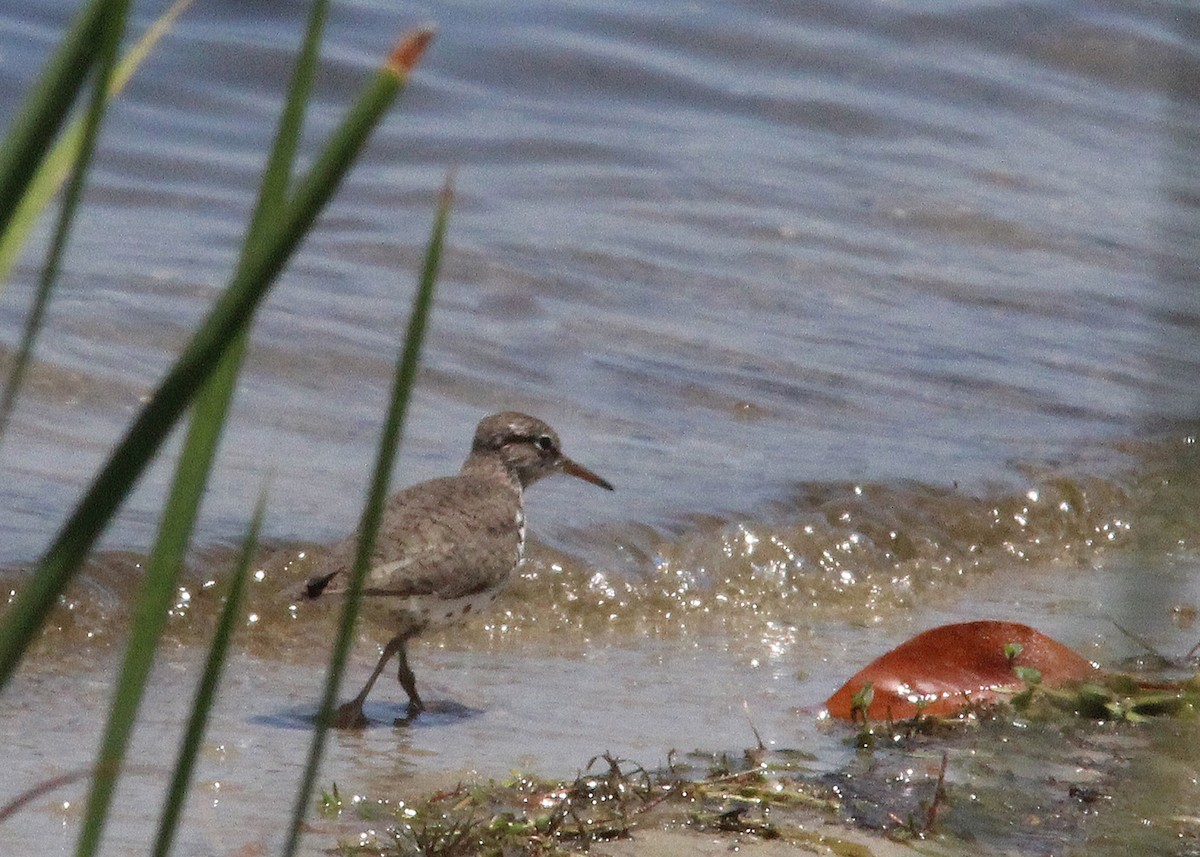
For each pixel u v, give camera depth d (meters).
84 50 2.81
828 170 23.88
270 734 10.30
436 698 11.34
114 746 3.39
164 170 21.38
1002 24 28.75
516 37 25.81
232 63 24.00
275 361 16.72
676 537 14.26
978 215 22.98
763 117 25.33
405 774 9.67
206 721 3.68
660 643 12.82
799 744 10.24
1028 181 24.31
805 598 13.99
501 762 9.98
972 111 26.45
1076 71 27.91
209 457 3.36
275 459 14.94
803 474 15.70
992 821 8.59
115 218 20.00
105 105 3.09
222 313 2.88
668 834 8.44
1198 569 11.46
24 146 2.80
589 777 9.24
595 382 17.45
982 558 15.01
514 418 12.84
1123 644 11.46
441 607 11.19
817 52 27.11
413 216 20.80
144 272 18.25
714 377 17.86
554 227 20.89
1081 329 20.19
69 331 16.56
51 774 9.27
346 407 16.17
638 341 18.45
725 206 22.16
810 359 18.59
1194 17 4.96
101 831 3.40
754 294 20.03
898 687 10.75
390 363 17.03
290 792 9.23
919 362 18.86
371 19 25.69
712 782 9.13
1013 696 10.48
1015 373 18.83
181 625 12.10
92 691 10.84
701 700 11.37
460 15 26.25
